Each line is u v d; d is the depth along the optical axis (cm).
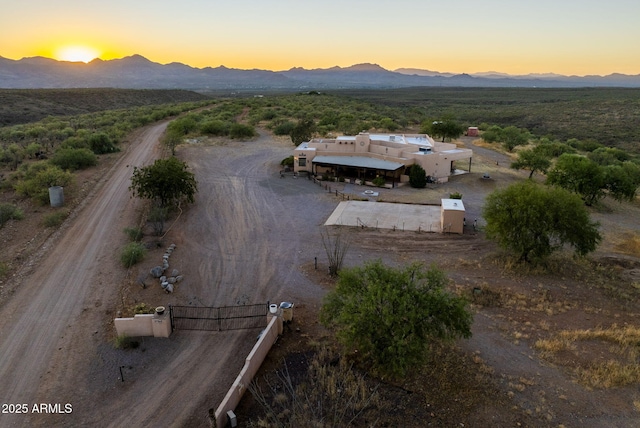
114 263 2659
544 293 2373
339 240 3109
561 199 2675
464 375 1675
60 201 3612
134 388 1611
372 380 1631
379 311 1634
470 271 2644
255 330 1983
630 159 6788
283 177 4916
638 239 3322
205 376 1678
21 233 3050
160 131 7775
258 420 1426
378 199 4138
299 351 1817
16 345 1858
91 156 5047
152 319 1894
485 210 2895
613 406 1527
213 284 2436
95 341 1891
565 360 1786
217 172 5062
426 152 4991
